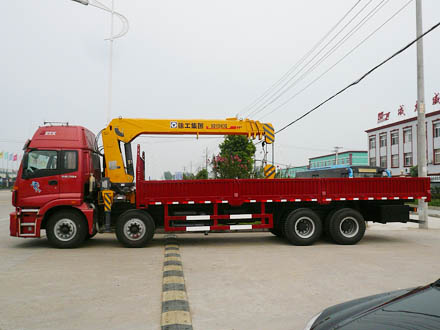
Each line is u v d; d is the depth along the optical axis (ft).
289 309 15.30
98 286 18.76
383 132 166.09
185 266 23.71
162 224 33.94
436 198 110.42
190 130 35.58
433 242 34.88
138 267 23.36
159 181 32.32
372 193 34.04
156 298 16.75
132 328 13.20
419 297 9.73
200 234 41.39
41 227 31.35
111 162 34.42
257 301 16.38
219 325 13.56
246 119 36.65
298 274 21.42
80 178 31.09
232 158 54.75
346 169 58.18
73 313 14.75
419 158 48.47
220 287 18.65
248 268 23.08
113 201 33.01
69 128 32.09
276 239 37.24
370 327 8.27
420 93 48.78
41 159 30.99
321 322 9.47
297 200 33.27
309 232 32.96
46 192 30.71
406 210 34.47
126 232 31.24
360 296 17.07
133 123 34.83
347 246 32.48
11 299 16.57
